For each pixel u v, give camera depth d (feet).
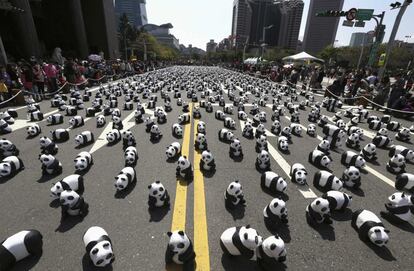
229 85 82.43
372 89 59.00
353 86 61.72
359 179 19.85
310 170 22.99
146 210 16.24
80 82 70.08
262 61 174.70
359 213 14.87
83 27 138.62
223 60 363.15
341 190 19.10
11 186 18.92
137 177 20.56
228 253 12.62
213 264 12.39
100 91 61.77
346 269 12.40
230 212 16.33
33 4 134.41
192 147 27.50
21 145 27.30
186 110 45.47
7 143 24.04
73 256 12.63
